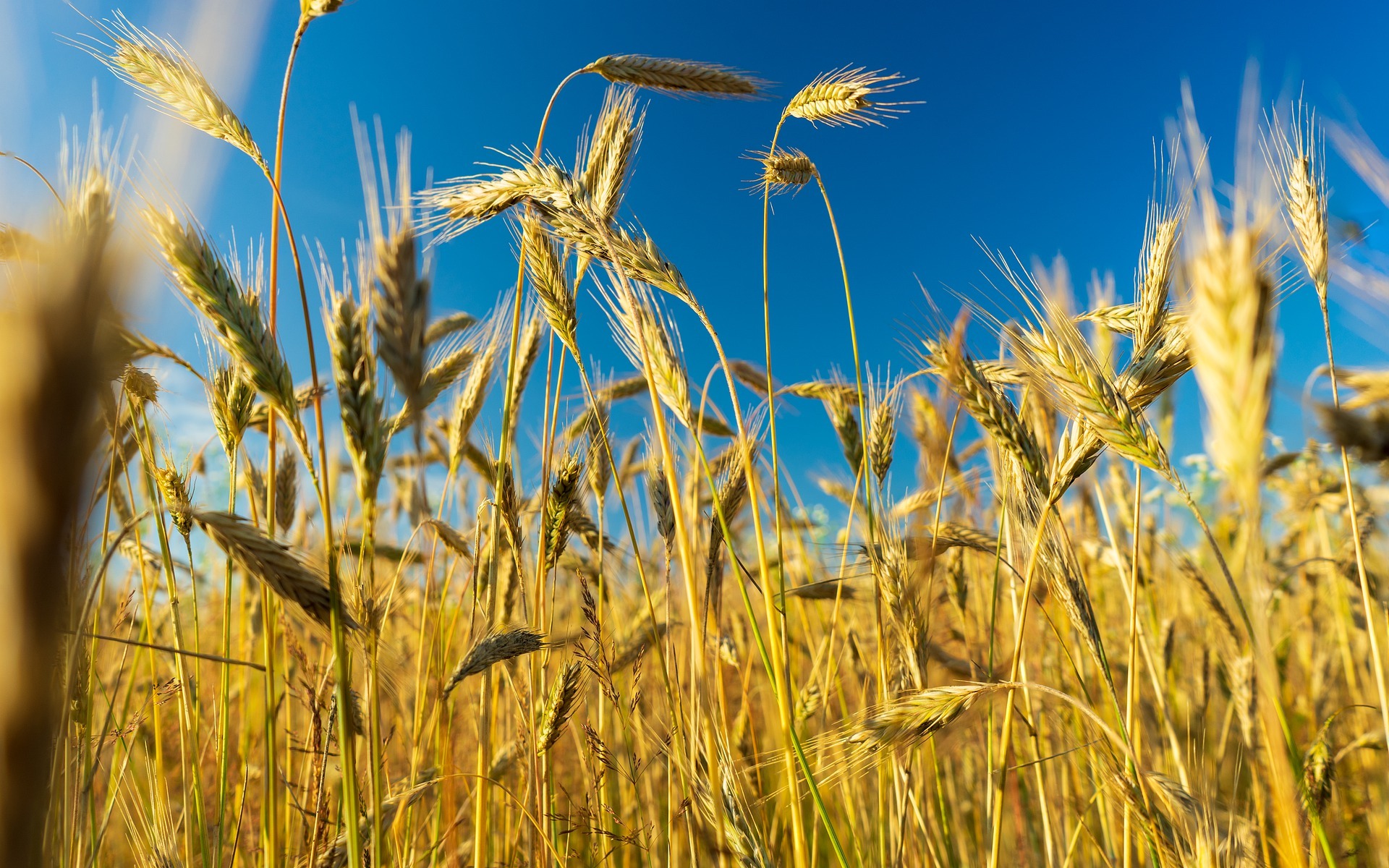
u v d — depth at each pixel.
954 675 0.56
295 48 0.40
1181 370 0.41
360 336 0.32
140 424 0.44
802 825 0.42
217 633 0.66
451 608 0.64
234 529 0.32
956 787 0.67
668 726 0.49
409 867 0.47
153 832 0.44
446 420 0.65
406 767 0.61
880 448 0.57
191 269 0.31
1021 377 0.51
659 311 0.48
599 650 0.49
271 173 0.39
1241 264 0.29
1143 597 0.67
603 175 0.55
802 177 0.58
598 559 0.63
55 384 0.13
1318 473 0.72
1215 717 0.66
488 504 0.53
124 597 0.47
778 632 0.47
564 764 0.65
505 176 0.48
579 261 0.51
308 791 0.44
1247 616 0.30
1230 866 0.38
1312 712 0.67
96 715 0.50
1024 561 0.48
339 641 0.32
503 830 0.57
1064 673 0.64
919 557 0.47
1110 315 0.50
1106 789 0.45
